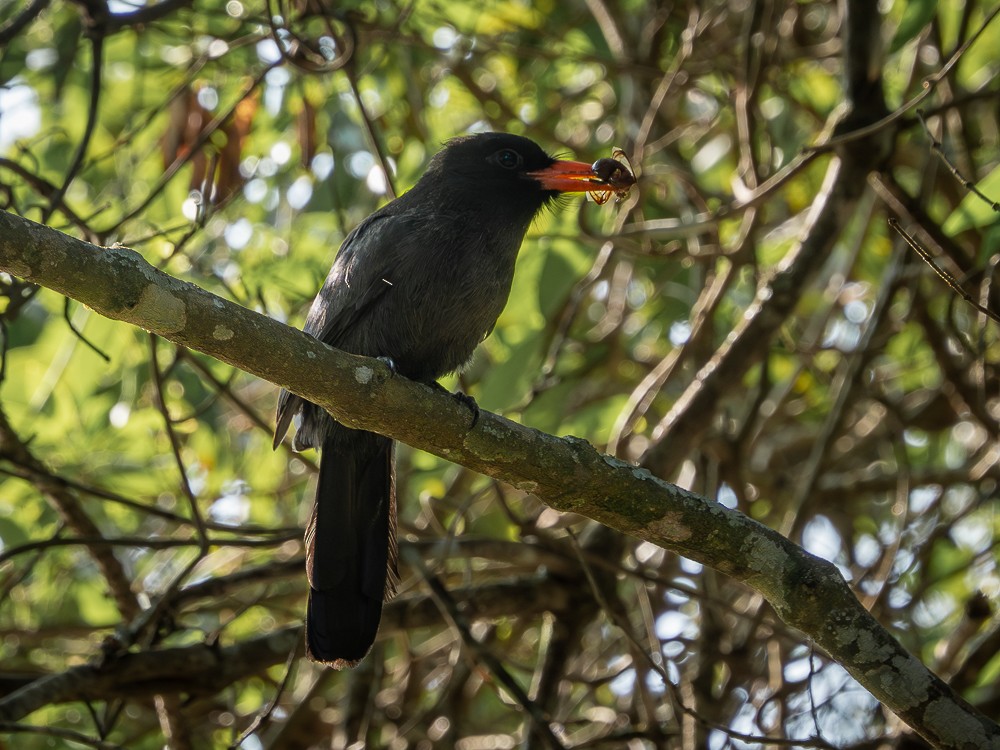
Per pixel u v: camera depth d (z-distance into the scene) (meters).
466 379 12.00
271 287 11.41
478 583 12.74
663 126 13.81
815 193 13.93
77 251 6.26
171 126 12.09
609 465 7.31
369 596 8.56
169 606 10.16
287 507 14.01
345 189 12.96
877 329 12.06
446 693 11.46
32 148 12.80
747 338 10.56
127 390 12.10
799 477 13.80
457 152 9.43
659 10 13.26
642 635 12.65
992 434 11.05
